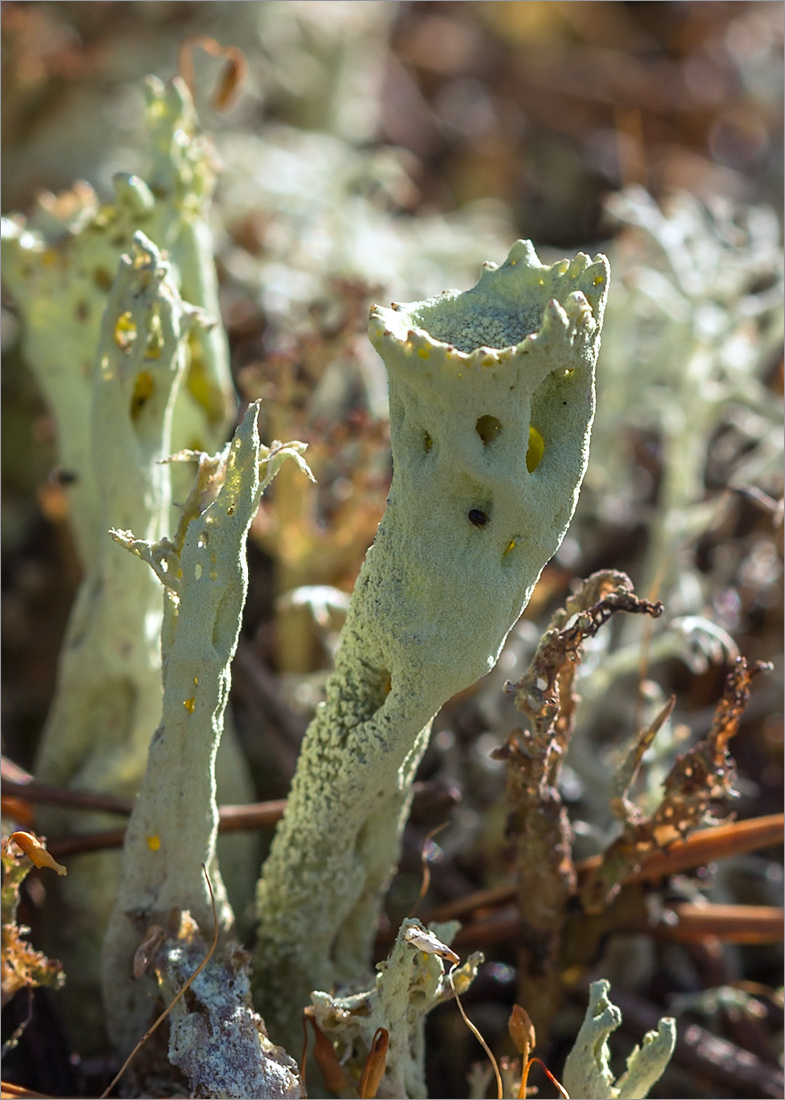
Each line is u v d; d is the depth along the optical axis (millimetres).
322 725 60
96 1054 72
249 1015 60
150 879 62
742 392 96
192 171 73
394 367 52
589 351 53
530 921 68
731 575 101
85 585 72
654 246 109
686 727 79
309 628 91
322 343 87
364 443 85
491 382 52
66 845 70
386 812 63
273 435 89
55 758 73
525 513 54
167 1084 63
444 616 55
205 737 58
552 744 63
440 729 85
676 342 103
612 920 69
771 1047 78
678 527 93
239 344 107
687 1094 76
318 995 60
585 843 83
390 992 59
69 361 76
